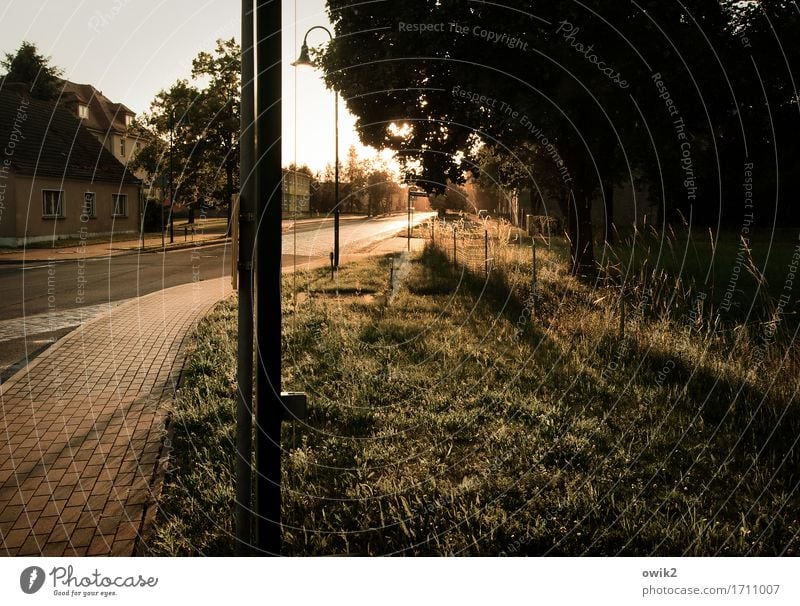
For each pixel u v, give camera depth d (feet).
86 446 15.51
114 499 12.76
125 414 17.94
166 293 46.85
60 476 13.79
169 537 11.13
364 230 143.74
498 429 16.57
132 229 122.72
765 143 44.29
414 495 13.08
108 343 27.84
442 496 12.94
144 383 21.22
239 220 8.02
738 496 12.90
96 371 22.85
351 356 24.95
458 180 48.26
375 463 14.84
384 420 17.60
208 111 117.70
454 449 15.65
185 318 34.86
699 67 35.42
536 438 15.93
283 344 27.48
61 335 30.94
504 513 12.17
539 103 36.60
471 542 11.36
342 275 56.49
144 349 26.63
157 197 127.95
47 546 11.01
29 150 96.12
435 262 62.59
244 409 8.56
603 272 42.83
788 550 11.03
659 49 34.37
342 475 14.14
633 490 13.23
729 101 38.40
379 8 38.50
